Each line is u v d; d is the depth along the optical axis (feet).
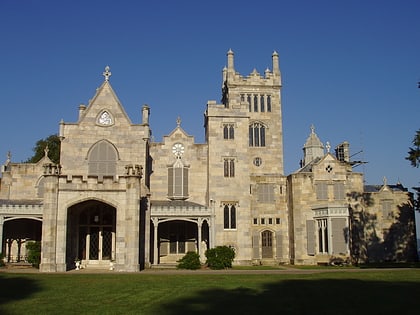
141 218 161.58
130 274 123.34
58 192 139.64
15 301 73.82
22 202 176.14
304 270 146.20
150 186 196.03
